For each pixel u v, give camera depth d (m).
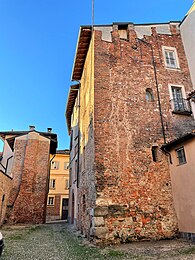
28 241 9.33
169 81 12.77
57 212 31.16
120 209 9.05
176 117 11.88
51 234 11.91
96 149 9.90
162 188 10.01
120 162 9.95
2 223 15.70
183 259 5.71
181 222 9.30
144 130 10.98
